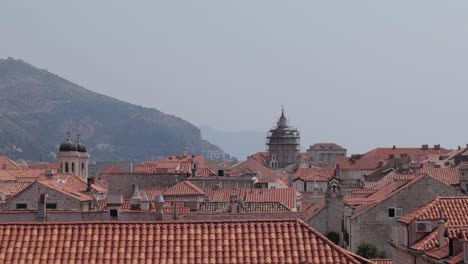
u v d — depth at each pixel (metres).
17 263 70.12
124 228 74.75
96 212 136.75
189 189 192.62
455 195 164.75
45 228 74.69
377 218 165.88
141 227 74.94
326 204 184.25
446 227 109.44
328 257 70.31
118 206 136.75
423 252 110.94
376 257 162.12
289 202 190.12
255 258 70.50
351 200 186.25
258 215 138.38
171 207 149.38
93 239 73.31
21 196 168.62
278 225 74.56
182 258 70.69
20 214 134.88
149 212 137.25
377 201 169.00
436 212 118.88
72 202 168.38
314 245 71.81
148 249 71.94
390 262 132.75
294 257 70.44
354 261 69.81
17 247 72.19
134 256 71.12
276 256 70.75
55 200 169.00
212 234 73.75
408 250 117.19
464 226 109.19
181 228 74.69
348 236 169.88
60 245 72.62
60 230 74.50
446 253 104.81
